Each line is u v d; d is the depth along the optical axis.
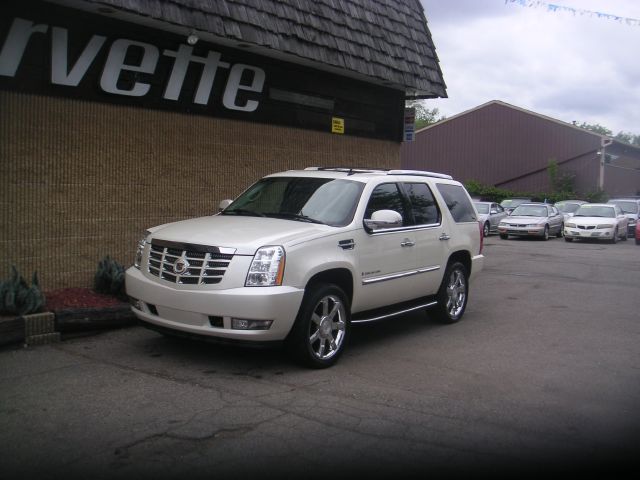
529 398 5.34
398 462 4.04
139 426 4.46
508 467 4.02
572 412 5.03
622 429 4.69
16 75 7.23
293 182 7.25
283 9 9.59
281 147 10.67
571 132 39.00
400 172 7.62
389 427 4.61
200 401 5.00
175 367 5.86
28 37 7.25
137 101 8.50
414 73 12.24
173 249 5.90
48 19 7.37
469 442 4.39
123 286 7.55
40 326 6.43
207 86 9.30
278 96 10.50
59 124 7.67
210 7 8.40
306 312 5.76
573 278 13.06
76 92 7.82
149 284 5.89
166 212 8.98
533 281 12.52
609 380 5.90
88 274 8.09
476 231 8.71
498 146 41.69
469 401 5.22
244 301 5.40
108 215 8.27
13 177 7.28
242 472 3.82
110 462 3.90
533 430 4.64
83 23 7.71
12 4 7.05
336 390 5.39
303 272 5.69
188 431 4.40
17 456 3.95
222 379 5.56
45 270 7.64
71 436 4.26
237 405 4.94
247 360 6.16
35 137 7.45
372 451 4.19
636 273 13.96
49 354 6.11
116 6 7.32
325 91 11.39
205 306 5.50
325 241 6.01
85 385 5.28
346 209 6.59
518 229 24.45
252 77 9.97
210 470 3.83
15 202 7.32
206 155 9.48
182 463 3.92
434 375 5.93
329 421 4.68
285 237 5.75
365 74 10.95
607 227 23.27
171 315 5.75
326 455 4.10
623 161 44.81
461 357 6.61
